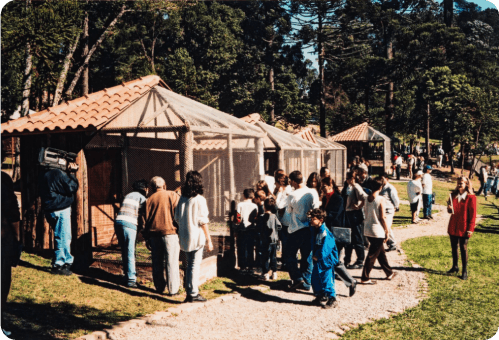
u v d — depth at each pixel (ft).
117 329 15.64
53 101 58.49
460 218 24.49
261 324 16.89
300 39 122.11
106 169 27.61
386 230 22.74
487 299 20.58
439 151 112.37
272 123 129.80
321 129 122.72
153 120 24.21
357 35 137.08
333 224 22.74
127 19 99.81
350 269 26.14
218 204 35.47
